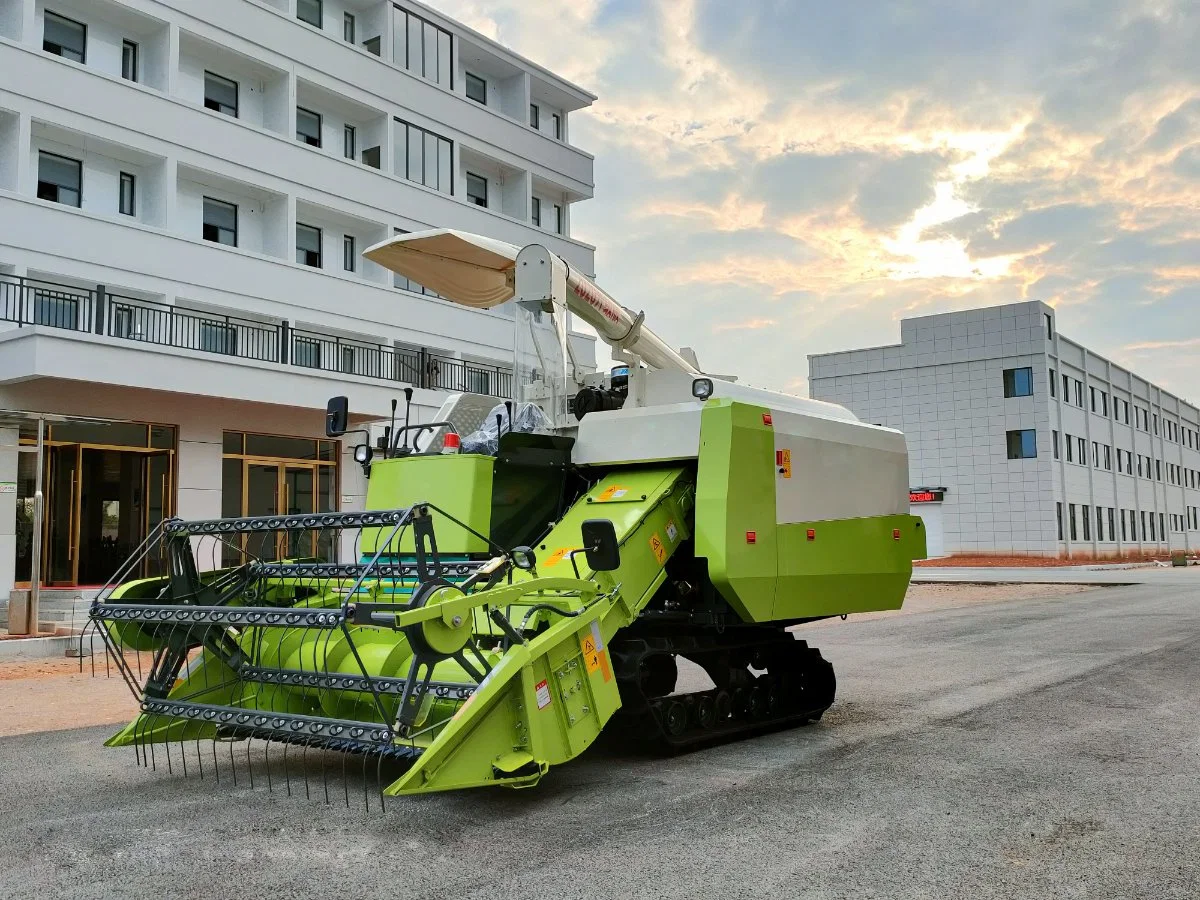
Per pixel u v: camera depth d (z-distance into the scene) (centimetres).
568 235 3481
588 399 789
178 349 1797
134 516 1880
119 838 496
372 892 415
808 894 409
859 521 807
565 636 551
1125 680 987
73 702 948
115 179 2184
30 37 1991
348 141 2784
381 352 2500
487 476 653
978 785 586
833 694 812
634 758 669
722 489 664
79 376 1659
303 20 2694
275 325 2320
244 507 2034
